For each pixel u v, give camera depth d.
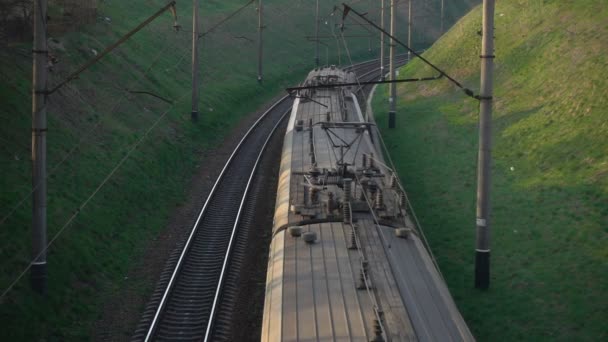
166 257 19.80
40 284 15.54
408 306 10.45
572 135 23.88
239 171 29.06
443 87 38.91
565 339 13.71
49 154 21.89
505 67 35.22
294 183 17.61
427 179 25.45
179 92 38.16
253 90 47.94
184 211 24.16
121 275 18.48
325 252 12.68
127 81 33.66
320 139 22.81
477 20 44.28
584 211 19.00
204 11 60.84
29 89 24.69
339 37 74.12
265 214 23.66
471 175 24.81
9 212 17.34
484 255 16.33
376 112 39.25
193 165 30.17
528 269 16.97
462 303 15.89
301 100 31.61
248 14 66.50
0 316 14.05
